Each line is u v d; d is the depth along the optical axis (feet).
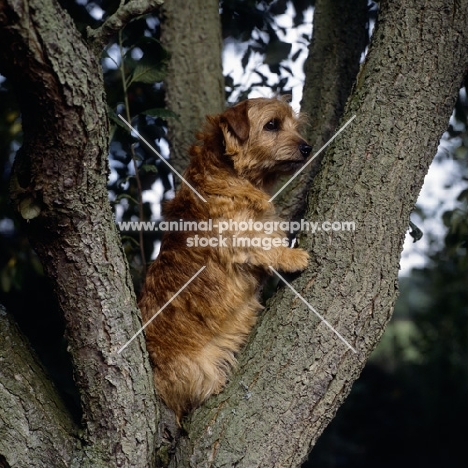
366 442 36.17
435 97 11.34
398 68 11.34
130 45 16.67
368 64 11.73
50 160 9.78
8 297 23.75
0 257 22.77
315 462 32.99
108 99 16.02
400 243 11.34
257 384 11.05
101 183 10.23
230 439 10.84
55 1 9.23
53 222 10.16
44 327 23.45
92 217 10.29
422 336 37.40
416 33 11.34
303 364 10.97
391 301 11.25
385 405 38.78
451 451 35.24
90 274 10.50
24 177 10.22
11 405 10.71
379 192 11.16
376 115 11.33
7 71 9.22
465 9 11.46
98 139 9.84
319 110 15.60
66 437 11.03
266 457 10.76
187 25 16.52
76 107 9.39
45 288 23.17
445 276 34.63
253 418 10.88
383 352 45.11
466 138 20.20
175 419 12.11
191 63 16.48
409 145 11.25
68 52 9.21
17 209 10.15
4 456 10.52
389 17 11.59
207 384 12.39
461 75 11.66
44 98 9.26
